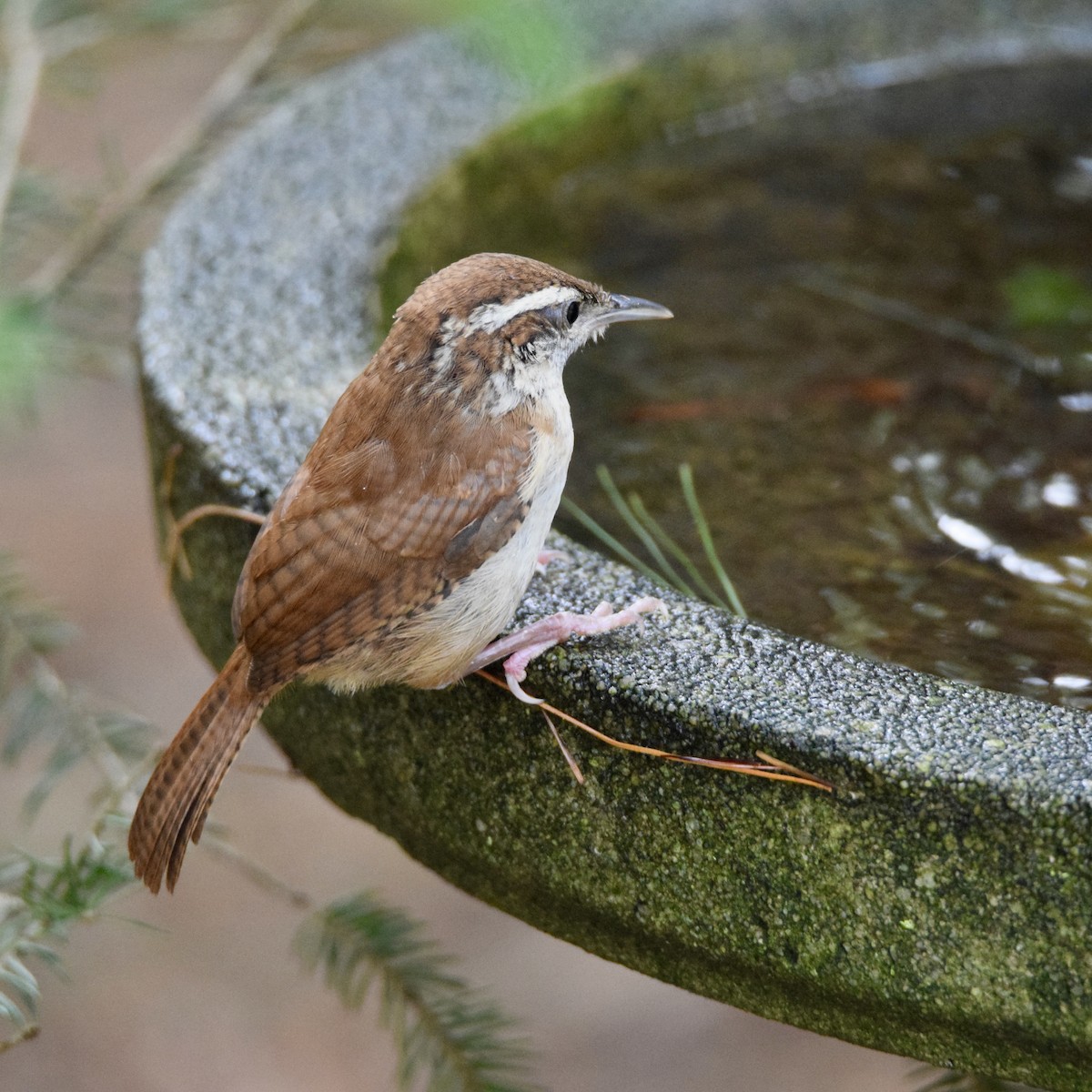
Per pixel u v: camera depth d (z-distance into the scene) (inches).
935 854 197.0
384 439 234.2
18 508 661.3
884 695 210.5
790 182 429.7
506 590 231.5
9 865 273.4
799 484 315.3
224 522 265.0
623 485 314.5
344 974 291.6
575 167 425.1
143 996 528.4
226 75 431.8
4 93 418.6
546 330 252.1
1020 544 295.9
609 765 218.1
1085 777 191.6
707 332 370.9
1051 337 368.2
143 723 328.5
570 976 542.0
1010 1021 199.9
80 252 404.2
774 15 446.0
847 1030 216.1
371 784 252.4
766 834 208.1
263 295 319.3
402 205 358.0
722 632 228.4
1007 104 452.4
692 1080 511.5
